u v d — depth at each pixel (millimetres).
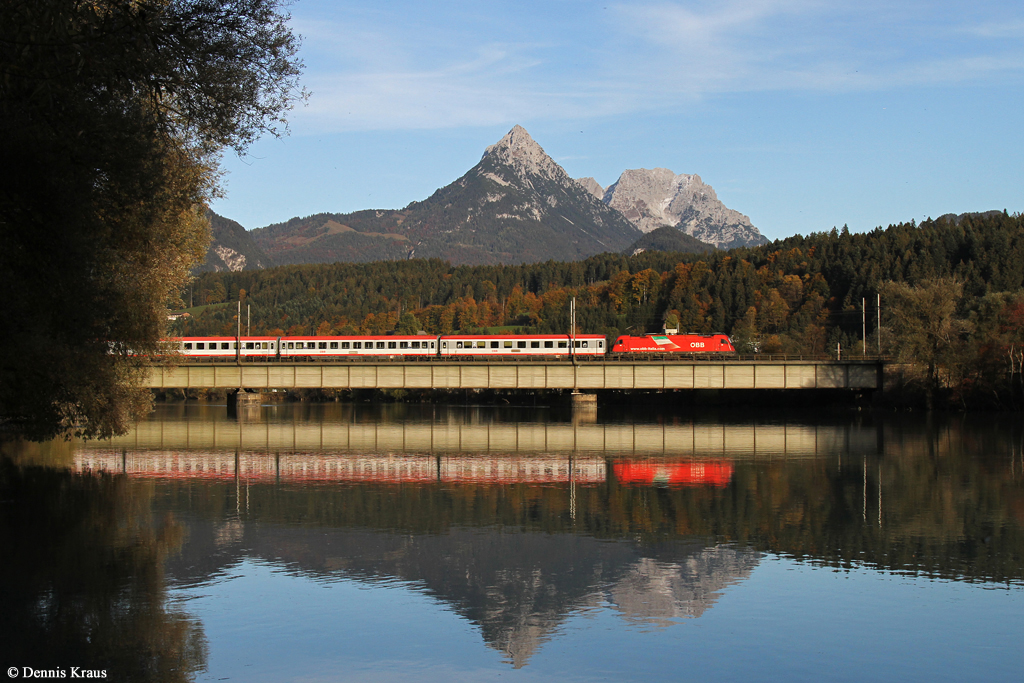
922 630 22281
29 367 30406
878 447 65375
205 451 61594
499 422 94125
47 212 26266
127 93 25844
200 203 36906
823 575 27547
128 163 26203
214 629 22062
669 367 105625
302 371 104562
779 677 19422
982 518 36406
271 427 85062
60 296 28750
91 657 19969
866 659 20359
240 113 26641
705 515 37281
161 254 40375
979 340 98812
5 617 22594
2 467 50969
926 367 102250
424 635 21891
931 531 33875
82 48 23391
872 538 32656
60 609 23312
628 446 67562
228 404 113312
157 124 27453
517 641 21516
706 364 105500
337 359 112250
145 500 39750
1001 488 44438
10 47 23078
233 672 19312
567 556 30016
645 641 21547
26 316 29062
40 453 58812
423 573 27578
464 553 30328
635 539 32656
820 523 35531
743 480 47750
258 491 43000
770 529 34406
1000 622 22906
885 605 24344
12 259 27125
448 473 50688
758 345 160000
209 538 32031
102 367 37375
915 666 19938
